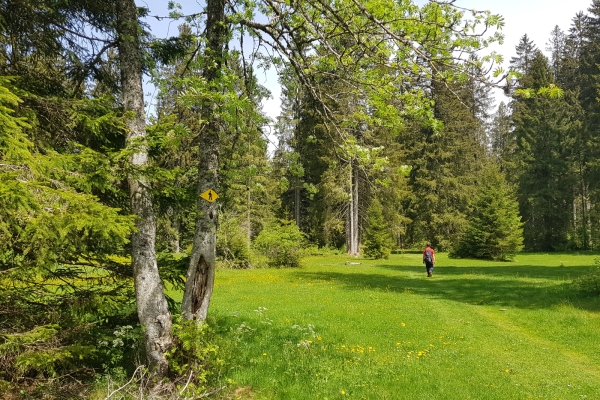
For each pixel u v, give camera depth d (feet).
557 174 145.38
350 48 18.75
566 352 26.11
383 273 74.84
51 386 15.49
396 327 31.27
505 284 55.93
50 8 16.97
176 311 21.75
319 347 24.34
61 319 16.15
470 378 20.38
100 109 17.78
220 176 21.58
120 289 19.95
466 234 115.24
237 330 26.16
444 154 139.74
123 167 15.90
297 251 89.04
